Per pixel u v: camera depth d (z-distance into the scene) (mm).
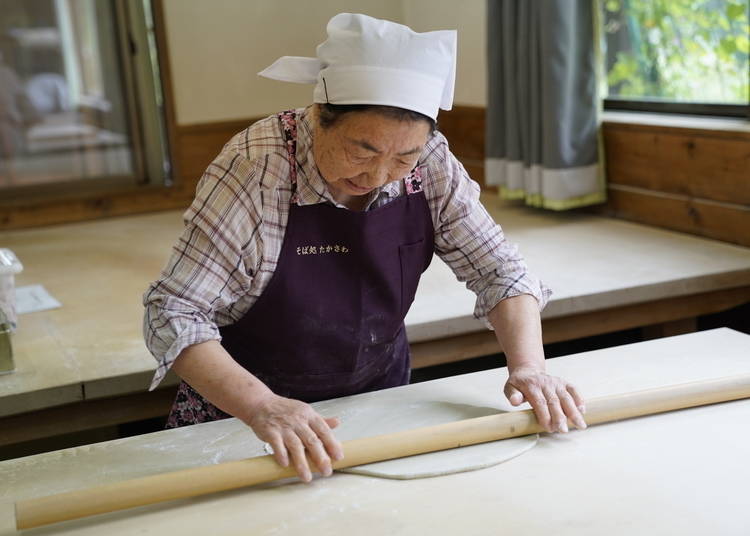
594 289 2543
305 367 1686
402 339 1875
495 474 1353
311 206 1550
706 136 2959
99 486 1275
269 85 4328
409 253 1672
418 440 1403
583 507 1245
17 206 3984
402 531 1203
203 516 1270
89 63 4062
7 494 1345
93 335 2441
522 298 1667
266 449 1458
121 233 3805
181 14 4105
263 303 1589
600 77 3324
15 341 2416
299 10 4281
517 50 3410
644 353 1787
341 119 1353
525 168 3484
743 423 1478
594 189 3393
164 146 4273
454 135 4234
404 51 1331
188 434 1530
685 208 3109
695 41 3156
